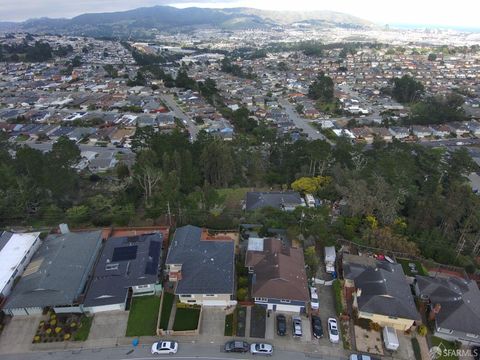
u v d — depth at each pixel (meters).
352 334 42.88
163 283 48.97
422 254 57.59
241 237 59.25
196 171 77.75
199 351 40.34
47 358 39.28
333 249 54.62
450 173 85.81
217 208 65.62
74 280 45.91
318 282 50.06
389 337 41.03
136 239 53.50
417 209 66.06
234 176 85.31
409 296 45.91
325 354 40.56
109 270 47.69
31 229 60.62
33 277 45.69
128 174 82.69
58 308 43.31
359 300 45.06
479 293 47.28
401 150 88.94
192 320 43.84
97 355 39.72
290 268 47.94
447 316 43.06
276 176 85.56
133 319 43.75
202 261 48.25
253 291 45.09
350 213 65.38
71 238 52.94
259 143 109.44
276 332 42.84
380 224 63.00
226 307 45.69
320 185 75.62
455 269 55.06
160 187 69.19
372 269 49.09
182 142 87.25
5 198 61.81
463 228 64.44
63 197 69.75
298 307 45.00
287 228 59.12
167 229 59.88
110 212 63.50
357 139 133.50
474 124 146.25
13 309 42.75
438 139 137.25
